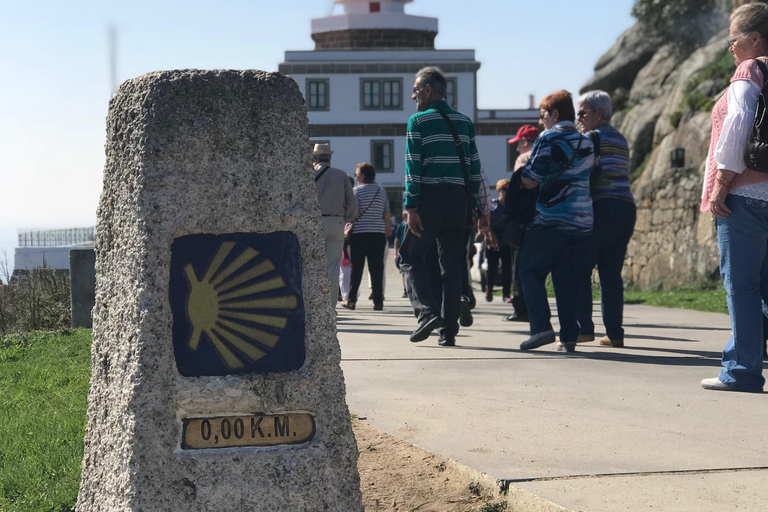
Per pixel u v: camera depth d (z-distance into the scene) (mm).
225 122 2447
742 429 3768
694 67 24125
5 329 9453
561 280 6332
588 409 4215
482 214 7457
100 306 2572
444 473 3260
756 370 4629
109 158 2555
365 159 46719
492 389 4770
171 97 2430
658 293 14398
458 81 47281
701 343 6957
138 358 2377
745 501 2760
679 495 2820
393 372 5398
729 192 4461
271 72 2510
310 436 2465
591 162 6172
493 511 2902
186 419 2398
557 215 6125
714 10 27203
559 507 2709
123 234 2471
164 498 2344
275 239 2480
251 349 2447
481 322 9164
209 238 2441
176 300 2416
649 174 23172
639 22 29766
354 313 10570
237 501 2375
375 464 3400
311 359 2479
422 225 6469
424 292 6613
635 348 6609
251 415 2432
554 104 6242
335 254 8258
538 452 3395
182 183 2424
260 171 2467
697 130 20109
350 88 46562
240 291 2451
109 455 2439
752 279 4570
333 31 52844
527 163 6133
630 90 29469
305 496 2420
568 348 6340
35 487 3199
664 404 4324
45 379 5664
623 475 3057
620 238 6484
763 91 4289
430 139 6367
